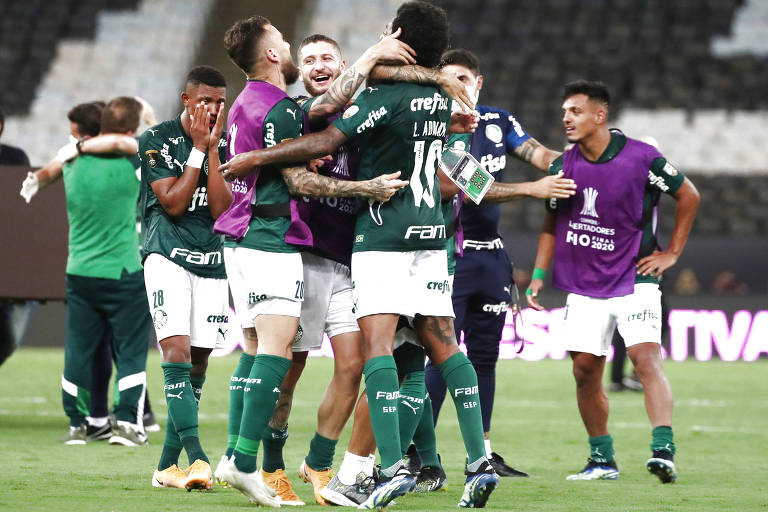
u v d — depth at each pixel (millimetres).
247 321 13234
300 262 12500
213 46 74875
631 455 19625
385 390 12078
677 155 65500
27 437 20594
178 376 14297
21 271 21656
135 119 20062
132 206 19969
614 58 71438
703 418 26906
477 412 12484
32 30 74250
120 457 17656
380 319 12312
